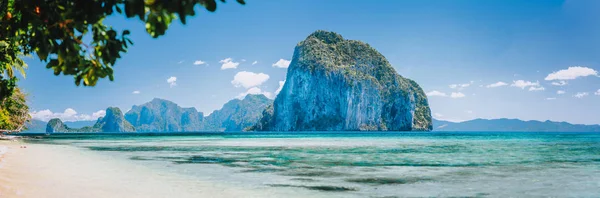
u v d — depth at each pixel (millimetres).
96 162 21078
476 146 45094
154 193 11062
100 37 2908
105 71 2996
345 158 25844
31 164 18297
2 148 28109
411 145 48062
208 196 10797
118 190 11336
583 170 18141
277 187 12625
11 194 9805
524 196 11320
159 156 27219
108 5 2688
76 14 2742
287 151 34562
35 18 2838
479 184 13602
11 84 5484
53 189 10977
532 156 27766
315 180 14508
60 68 2953
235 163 21734
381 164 21219
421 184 13539
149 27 2482
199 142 60781
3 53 6152
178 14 2361
